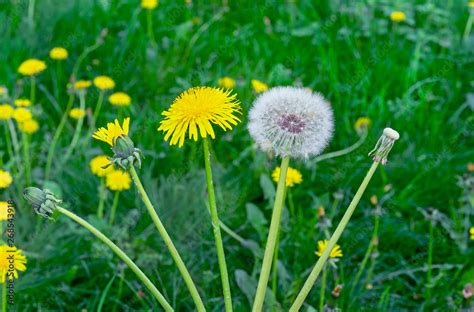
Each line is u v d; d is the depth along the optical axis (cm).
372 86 90
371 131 82
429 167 77
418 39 96
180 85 90
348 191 74
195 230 71
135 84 91
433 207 74
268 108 45
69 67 93
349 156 79
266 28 100
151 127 82
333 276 65
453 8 107
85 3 101
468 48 97
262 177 69
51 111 87
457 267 67
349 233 70
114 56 94
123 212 73
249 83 87
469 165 69
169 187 74
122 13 104
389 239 70
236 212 73
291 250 68
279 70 87
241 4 108
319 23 102
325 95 89
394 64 93
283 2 106
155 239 69
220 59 95
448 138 82
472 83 89
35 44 95
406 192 74
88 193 74
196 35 96
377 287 64
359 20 101
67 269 66
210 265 67
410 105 84
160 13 104
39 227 69
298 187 75
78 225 70
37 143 80
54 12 99
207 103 43
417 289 65
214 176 76
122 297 65
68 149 77
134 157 43
